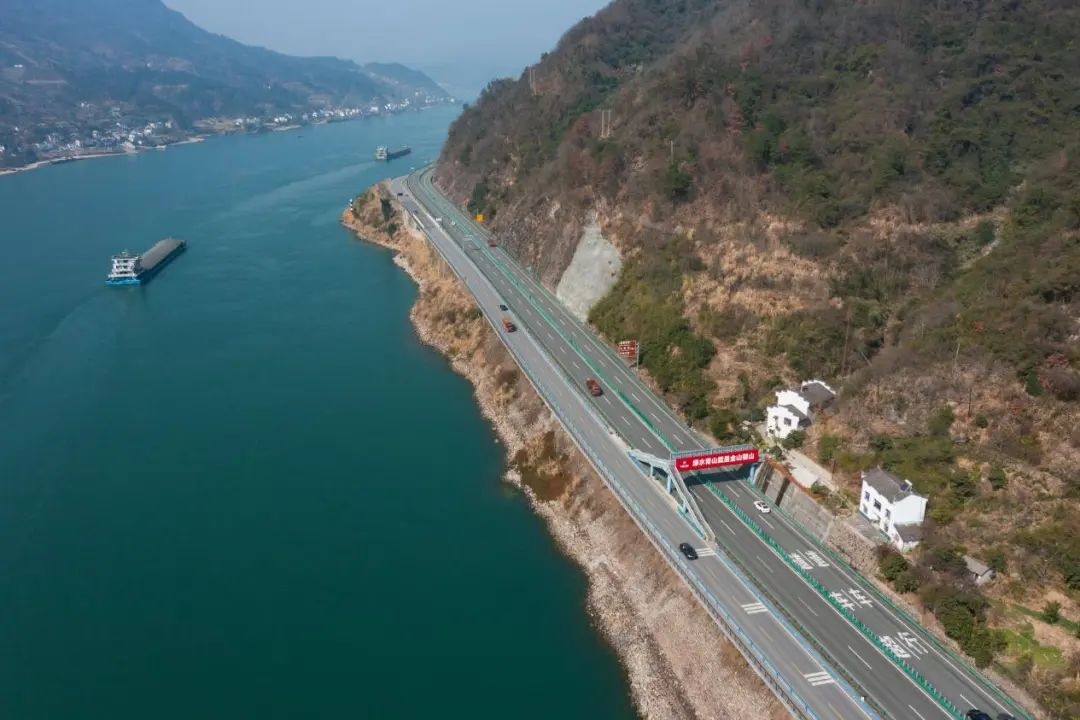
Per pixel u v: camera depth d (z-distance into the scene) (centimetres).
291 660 7000
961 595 6303
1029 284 8381
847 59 14788
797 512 7994
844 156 12306
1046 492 6694
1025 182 11200
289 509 9300
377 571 8200
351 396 12231
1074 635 5869
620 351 11800
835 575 7112
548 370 11431
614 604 7588
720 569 7212
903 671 6019
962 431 7456
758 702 6022
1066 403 7125
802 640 6266
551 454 10062
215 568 8244
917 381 8131
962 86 13050
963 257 10550
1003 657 5934
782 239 11362
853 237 10862
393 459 10381
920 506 7019
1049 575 6250
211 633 7319
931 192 11262
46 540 8719
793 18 16938
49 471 10156
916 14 15475
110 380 12925
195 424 11388
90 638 7256
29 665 6950
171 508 9338
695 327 10800
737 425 9356
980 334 8144
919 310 9450
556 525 8906
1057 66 13162
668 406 10288
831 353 9638
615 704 6550
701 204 12662
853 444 8100
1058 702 5494
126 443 10862
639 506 8181
